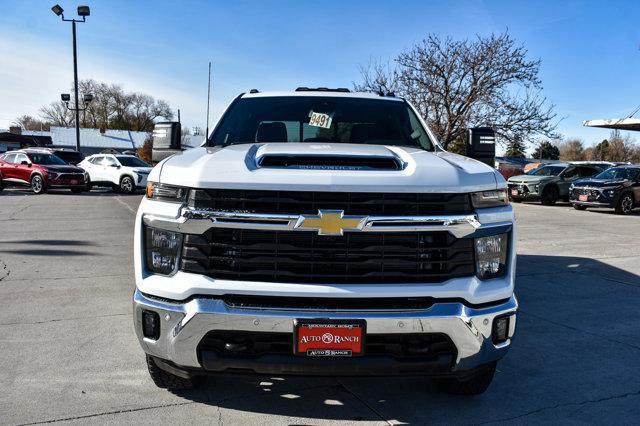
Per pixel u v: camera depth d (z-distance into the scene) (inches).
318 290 97.7
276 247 99.7
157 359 111.1
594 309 208.1
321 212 98.2
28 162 810.2
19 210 535.5
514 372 145.1
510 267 109.7
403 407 122.0
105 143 2445.9
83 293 213.9
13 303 198.8
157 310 103.3
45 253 297.4
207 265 101.0
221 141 150.5
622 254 331.0
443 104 896.3
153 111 3388.3
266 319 97.4
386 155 112.7
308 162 109.7
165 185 106.3
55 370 138.4
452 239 102.9
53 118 3356.3
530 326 186.1
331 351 98.0
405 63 906.7
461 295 101.5
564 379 140.7
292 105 164.2
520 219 553.6
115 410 117.2
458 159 125.0
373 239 100.7
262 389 129.3
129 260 280.5
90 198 723.4
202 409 118.5
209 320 98.6
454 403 124.7
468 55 878.4
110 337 163.6
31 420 112.0
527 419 117.7
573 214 629.3
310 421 114.3
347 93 175.0
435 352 102.3
